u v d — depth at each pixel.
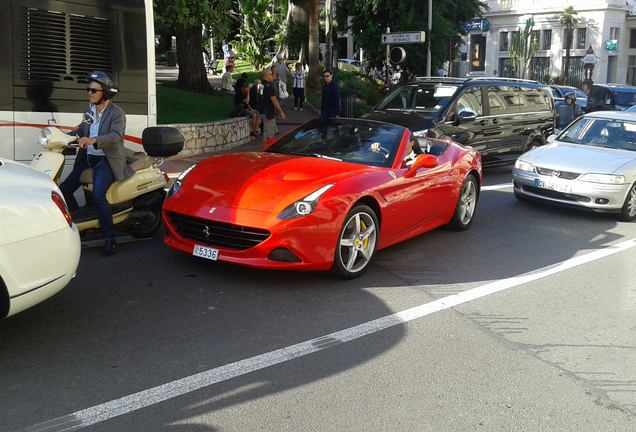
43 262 4.24
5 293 4.04
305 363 4.41
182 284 5.89
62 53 7.48
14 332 4.74
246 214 5.66
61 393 3.85
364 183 6.28
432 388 4.14
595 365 4.62
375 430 3.60
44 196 4.38
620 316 5.64
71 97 7.60
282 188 5.91
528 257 7.47
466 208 8.55
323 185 5.98
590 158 10.05
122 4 8.01
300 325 5.07
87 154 6.50
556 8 51.22
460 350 4.76
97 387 3.94
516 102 13.52
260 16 35.75
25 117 7.25
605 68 50.38
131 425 3.52
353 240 6.16
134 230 7.26
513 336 5.09
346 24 29.45
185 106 18.20
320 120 7.74
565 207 10.02
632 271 7.05
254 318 5.17
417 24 24.06
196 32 20.69
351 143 7.17
